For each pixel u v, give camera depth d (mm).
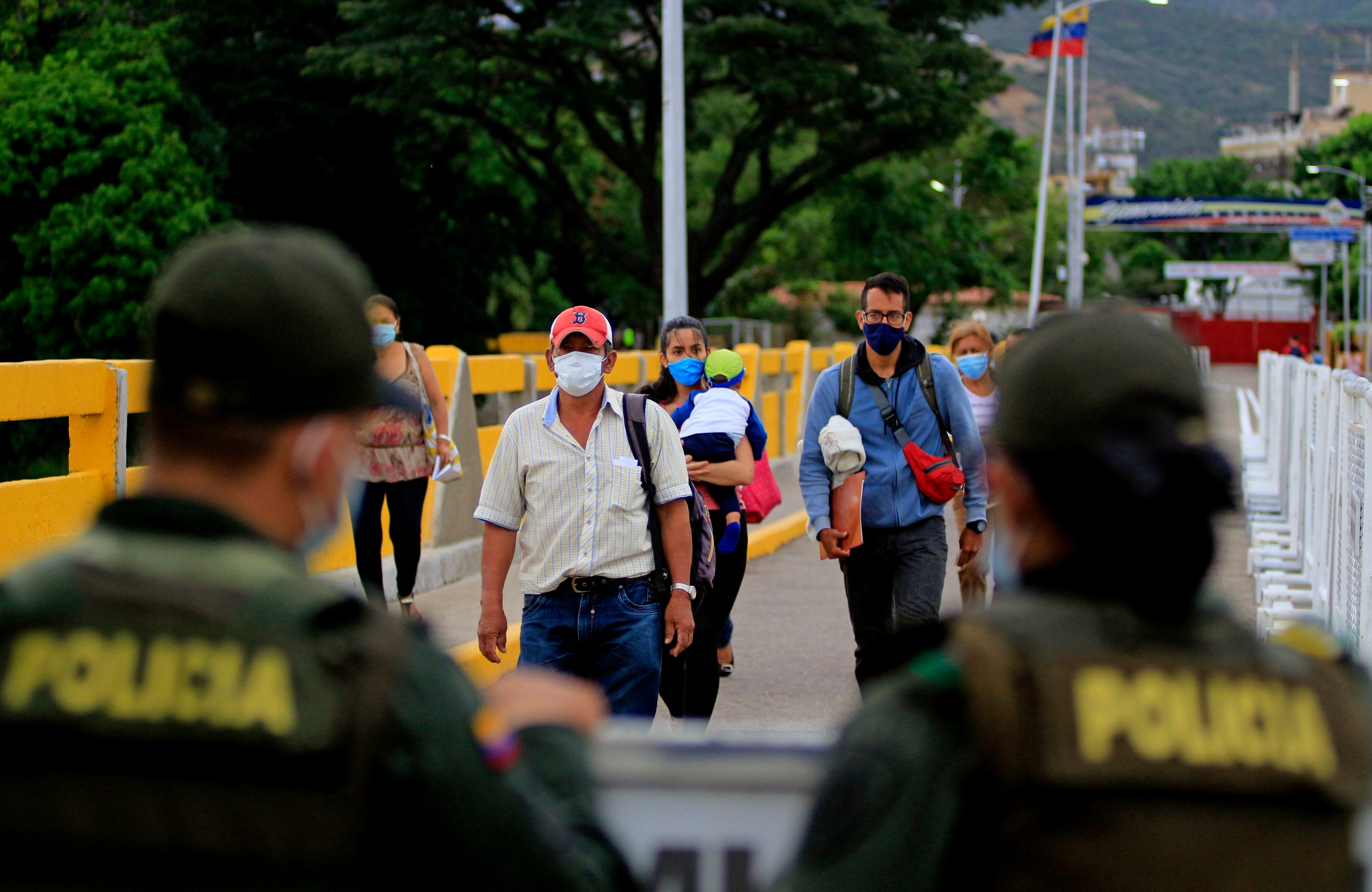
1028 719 1570
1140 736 1569
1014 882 1555
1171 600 1653
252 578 1563
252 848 1463
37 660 1511
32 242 32625
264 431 1609
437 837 1529
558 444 5320
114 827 1465
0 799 1475
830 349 24234
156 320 1628
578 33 34719
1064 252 82812
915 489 6266
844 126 39000
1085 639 1630
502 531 5414
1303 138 177000
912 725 1622
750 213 42531
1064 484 1698
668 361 6867
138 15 39094
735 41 35125
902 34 36094
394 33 35844
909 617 6262
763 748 2072
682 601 5434
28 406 6305
